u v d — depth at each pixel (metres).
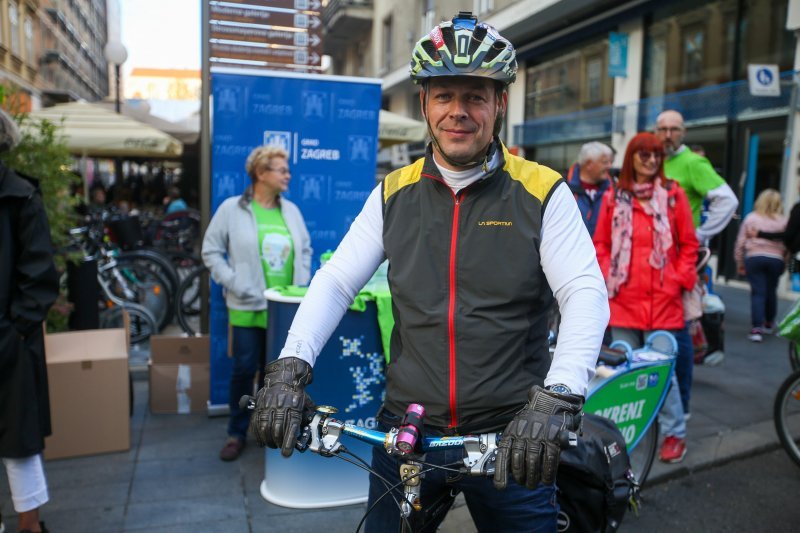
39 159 4.37
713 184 4.27
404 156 20.36
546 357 1.63
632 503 2.43
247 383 3.74
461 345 1.53
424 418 1.60
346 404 3.16
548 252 1.51
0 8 21.48
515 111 16.36
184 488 3.33
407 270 1.59
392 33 21.84
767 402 4.78
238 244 3.73
